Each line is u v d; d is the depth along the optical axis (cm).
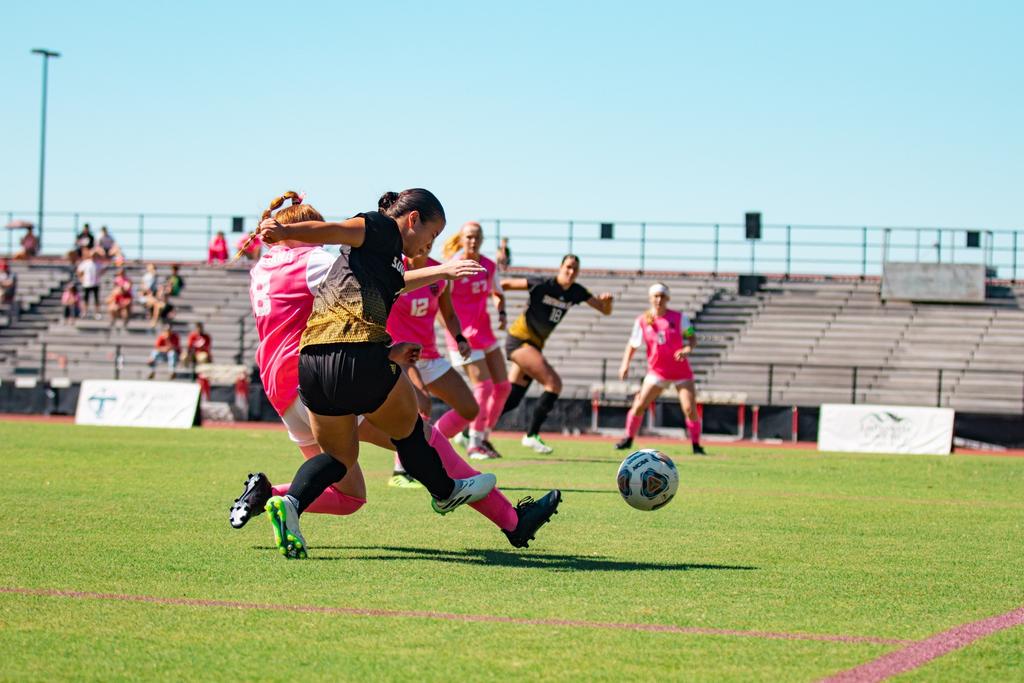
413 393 693
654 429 2797
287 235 635
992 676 459
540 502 755
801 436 2727
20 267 4369
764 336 3562
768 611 579
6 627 520
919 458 2075
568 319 3678
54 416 3102
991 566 748
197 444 1938
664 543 824
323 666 458
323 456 711
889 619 566
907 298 3741
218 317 3884
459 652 482
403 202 691
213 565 686
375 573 666
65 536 807
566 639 509
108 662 461
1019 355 3425
